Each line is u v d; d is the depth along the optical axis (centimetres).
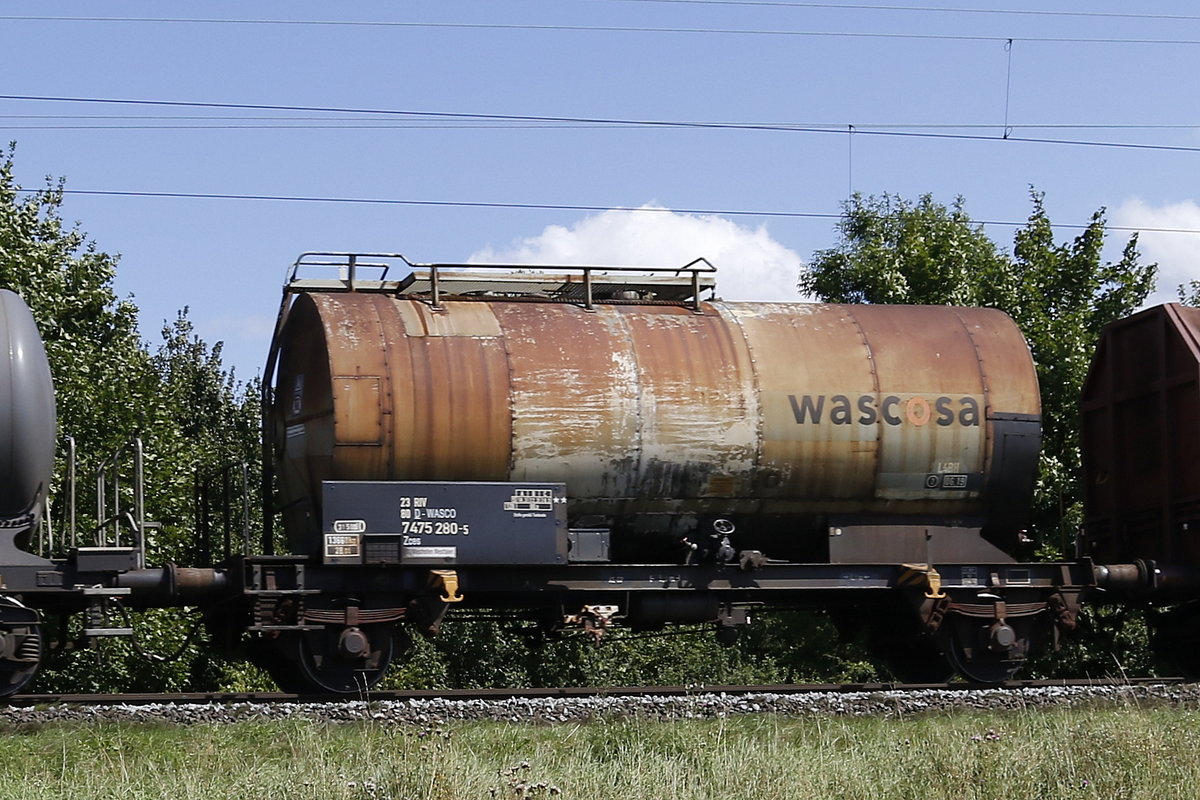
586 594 2041
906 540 2134
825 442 2080
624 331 2061
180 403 4328
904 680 2292
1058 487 3484
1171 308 2272
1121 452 2369
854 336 2145
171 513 3412
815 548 2148
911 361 2142
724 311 2145
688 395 2034
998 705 1938
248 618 1945
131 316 3966
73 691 3362
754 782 1411
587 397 1994
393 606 1947
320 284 2094
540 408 1975
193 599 1934
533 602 2052
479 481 1959
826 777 1443
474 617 2194
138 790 1360
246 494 2031
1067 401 3616
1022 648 2152
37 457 1786
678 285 2180
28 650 1772
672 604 2045
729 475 2050
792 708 1891
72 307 3700
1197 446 2192
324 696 1852
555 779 1395
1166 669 2652
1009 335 2214
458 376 1956
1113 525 2356
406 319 1997
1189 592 2223
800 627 4138
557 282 2123
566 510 1975
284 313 2086
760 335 2111
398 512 1905
